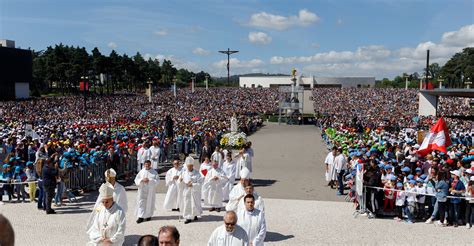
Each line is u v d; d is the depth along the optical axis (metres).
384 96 97.94
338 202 16.88
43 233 12.16
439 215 13.61
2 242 3.15
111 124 42.31
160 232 4.77
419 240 11.91
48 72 106.81
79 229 12.59
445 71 146.38
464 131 38.72
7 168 16.09
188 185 13.53
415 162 18.56
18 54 84.88
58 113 60.75
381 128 41.81
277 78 154.62
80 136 27.17
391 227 13.24
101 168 19.50
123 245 11.33
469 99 83.19
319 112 77.56
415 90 105.62
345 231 12.77
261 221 8.21
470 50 140.25
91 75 109.56
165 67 171.88
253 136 49.03
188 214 13.56
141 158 21.02
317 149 36.81
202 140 31.88
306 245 11.44
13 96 83.94
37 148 20.39
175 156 30.00
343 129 39.56
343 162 18.45
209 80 186.88
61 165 16.58
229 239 6.89
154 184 13.77
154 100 88.75
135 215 13.69
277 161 29.52
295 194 18.50
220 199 15.20
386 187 14.39
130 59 127.62
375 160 16.05
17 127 35.47
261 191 19.16
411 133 36.00
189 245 11.26
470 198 13.01
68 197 16.22
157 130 34.88
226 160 17.47
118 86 139.25
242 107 83.31
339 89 111.94
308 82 153.12
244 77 157.12
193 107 79.38
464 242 11.76
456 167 17.14
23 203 15.84
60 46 115.69
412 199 13.75
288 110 70.06
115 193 11.29
